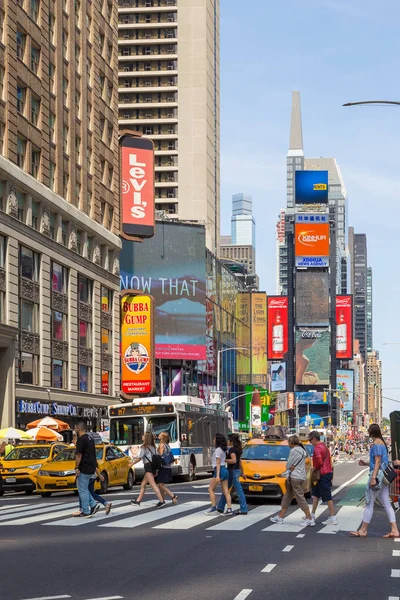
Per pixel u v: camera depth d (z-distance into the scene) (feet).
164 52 607.37
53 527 76.69
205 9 609.42
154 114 607.78
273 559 57.62
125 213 304.30
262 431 557.74
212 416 195.62
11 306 207.00
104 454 132.57
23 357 215.51
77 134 266.57
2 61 209.67
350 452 458.91
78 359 255.70
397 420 101.50
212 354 463.42
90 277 268.21
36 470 128.88
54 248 236.84
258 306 572.10
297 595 44.83
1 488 129.39
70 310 249.96
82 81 271.49
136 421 165.68
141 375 296.71
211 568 53.47
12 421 203.21
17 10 219.00
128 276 399.65
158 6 606.55
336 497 123.03
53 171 244.22
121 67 605.73
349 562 56.90
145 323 298.97
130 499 113.39
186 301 414.82
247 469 106.83
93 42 284.41
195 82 606.55
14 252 209.67
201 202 599.57
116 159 305.12
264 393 565.53
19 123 218.18
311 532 74.95
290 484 80.94
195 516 87.92
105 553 59.57
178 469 164.66
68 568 53.01
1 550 60.95
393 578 50.75
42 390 224.74
